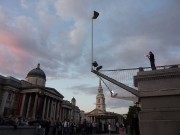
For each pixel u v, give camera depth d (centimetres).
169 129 1237
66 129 2670
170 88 1317
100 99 13175
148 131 1280
